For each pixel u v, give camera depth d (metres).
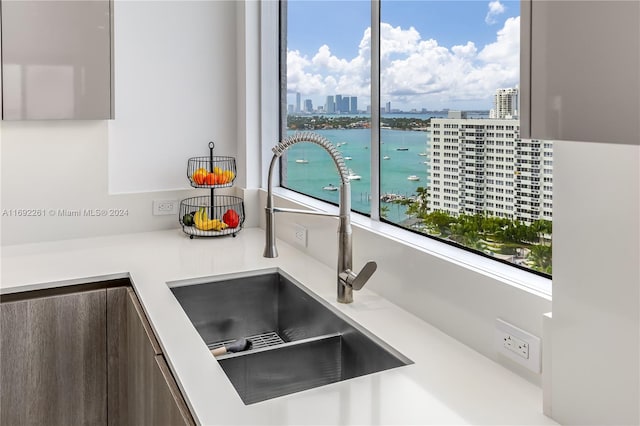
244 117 2.74
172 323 1.57
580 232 0.99
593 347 0.98
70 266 2.10
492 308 1.34
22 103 2.19
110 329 2.00
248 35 2.70
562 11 0.61
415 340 1.47
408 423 1.09
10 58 2.16
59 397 1.94
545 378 1.10
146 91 2.64
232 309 2.06
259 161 2.77
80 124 2.51
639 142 0.54
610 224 0.94
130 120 2.62
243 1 2.68
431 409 1.14
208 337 2.03
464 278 1.43
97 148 2.55
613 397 0.95
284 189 2.75
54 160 2.48
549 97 0.63
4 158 2.40
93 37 2.28
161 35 2.64
